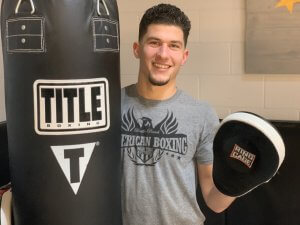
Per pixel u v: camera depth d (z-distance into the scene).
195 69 2.19
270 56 2.05
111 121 1.15
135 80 2.28
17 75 1.08
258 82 2.11
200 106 1.40
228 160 1.12
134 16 2.23
